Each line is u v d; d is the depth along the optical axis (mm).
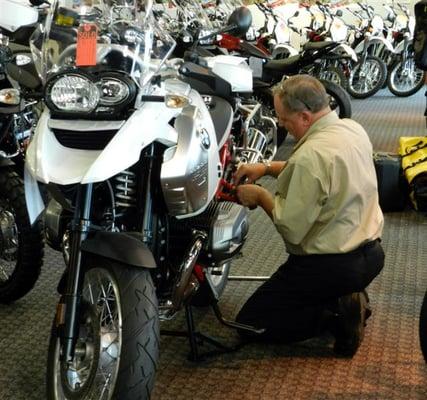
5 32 3348
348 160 2322
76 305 1924
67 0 2131
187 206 2092
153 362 1844
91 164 1884
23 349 2547
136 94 1950
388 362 2506
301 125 2439
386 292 3086
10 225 2746
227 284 3123
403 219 4105
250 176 2760
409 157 4246
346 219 2369
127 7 2109
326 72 7730
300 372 2434
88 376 1933
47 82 1915
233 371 2430
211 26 3855
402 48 8672
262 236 3760
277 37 8133
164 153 2043
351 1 9648
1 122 3100
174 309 2158
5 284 2812
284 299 2471
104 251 1873
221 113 2631
